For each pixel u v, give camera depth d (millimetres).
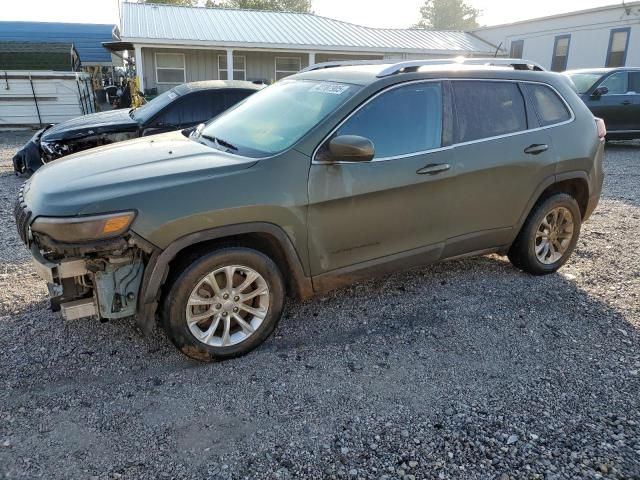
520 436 2740
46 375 3178
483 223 4207
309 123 3572
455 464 2541
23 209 3164
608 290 4531
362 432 2754
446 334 3771
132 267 3049
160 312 3211
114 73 32281
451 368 3355
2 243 5488
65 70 19297
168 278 3162
